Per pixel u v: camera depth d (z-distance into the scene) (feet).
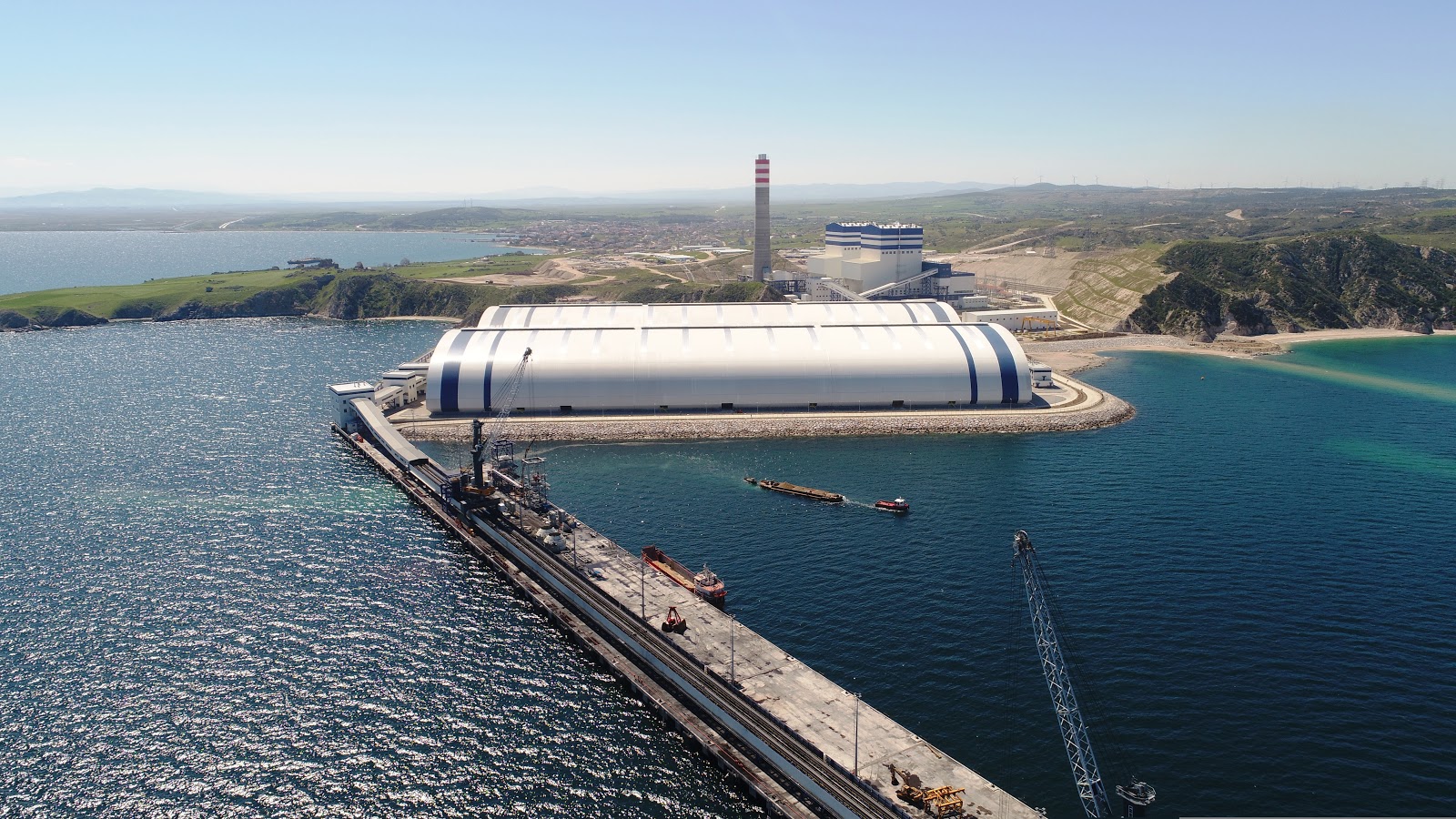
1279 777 288.92
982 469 590.96
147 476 593.42
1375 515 504.43
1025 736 309.42
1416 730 312.29
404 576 449.06
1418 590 413.59
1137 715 320.09
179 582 436.35
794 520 504.02
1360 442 651.25
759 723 314.76
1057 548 460.55
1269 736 309.01
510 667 367.66
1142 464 597.93
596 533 483.51
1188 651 361.51
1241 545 463.01
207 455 642.22
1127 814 273.13
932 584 419.95
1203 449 634.84
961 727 314.96
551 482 571.28
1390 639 371.15
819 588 418.92
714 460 617.62
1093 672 346.74
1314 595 408.46
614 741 321.52
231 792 292.40
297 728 324.19
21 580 435.94
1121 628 378.94
